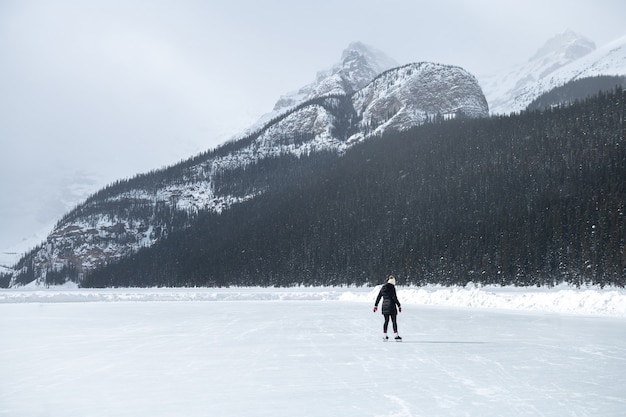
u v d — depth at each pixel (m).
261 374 12.86
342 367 13.72
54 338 20.89
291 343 18.73
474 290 40.19
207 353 16.47
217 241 162.62
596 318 26.92
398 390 10.89
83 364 14.62
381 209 126.44
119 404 9.96
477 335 20.34
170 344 18.75
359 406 9.58
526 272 77.00
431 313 31.48
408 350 16.66
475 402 9.77
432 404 9.66
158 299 55.28
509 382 11.56
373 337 20.36
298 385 11.51
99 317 31.73
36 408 9.77
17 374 13.20
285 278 119.50
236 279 131.88
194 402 10.02
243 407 9.59
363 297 51.59
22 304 48.00
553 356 15.06
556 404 9.57
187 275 145.75
